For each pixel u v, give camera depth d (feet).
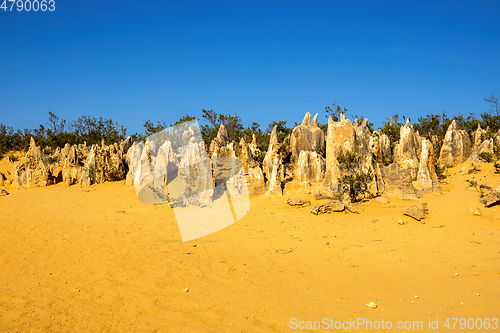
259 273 50.44
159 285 45.88
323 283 46.65
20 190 121.39
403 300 40.57
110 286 45.65
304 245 64.39
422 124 208.74
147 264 54.29
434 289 43.65
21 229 74.08
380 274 49.85
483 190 95.25
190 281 47.34
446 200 89.81
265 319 36.40
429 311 36.91
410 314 36.40
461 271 50.01
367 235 69.10
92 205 99.14
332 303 40.24
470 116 200.54
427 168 104.22
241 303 40.37
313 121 136.15
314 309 38.65
